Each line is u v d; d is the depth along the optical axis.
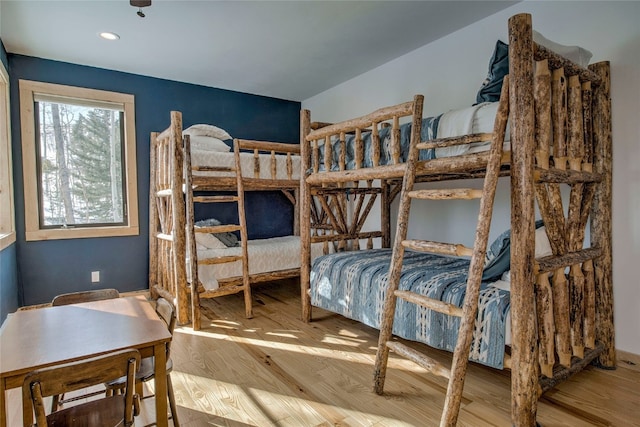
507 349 1.85
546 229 1.88
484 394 2.00
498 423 1.74
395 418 1.78
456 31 3.28
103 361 1.13
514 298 1.62
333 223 3.74
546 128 1.72
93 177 3.99
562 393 1.98
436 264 2.74
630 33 2.30
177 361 2.41
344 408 1.87
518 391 1.62
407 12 2.92
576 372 2.03
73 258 3.81
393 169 2.25
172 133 3.15
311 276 3.18
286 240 4.53
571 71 1.98
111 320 1.58
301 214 3.21
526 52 1.57
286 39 3.34
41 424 1.07
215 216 4.68
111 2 2.63
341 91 4.66
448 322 2.05
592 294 2.18
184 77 4.27
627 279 2.36
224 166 3.49
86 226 3.95
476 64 3.14
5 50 3.35
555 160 1.86
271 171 3.64
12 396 2.03
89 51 3.48
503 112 1.66
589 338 2.16
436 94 3.50
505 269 2.07
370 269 2.69
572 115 2.04
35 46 3.35
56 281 3.73
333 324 3.14
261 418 1.78
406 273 2.46
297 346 2.66
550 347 1.83
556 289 1.92
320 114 5.07
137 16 2.85
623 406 1.86
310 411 1.84
